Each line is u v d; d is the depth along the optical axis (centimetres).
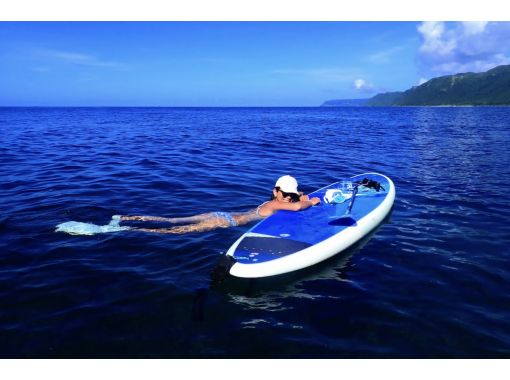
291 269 449
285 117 6247
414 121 4691
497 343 339
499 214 705
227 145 1816
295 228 543
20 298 396
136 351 322
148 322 360
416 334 350
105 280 436
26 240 545
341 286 438
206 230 590
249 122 4353
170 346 329
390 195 716
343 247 521
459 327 361
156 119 5056
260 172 1106
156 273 454
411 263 498
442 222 658
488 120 4819
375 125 3788
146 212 694
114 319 363
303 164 1266
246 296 414
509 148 1734
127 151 1534
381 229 621
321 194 729
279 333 348
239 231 590
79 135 2306
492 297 415
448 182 991
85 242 540
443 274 468
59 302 390
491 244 561
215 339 338
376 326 361
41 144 1755
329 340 341
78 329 347
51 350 322
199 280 441
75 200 756
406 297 414
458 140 2139
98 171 1078
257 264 438
